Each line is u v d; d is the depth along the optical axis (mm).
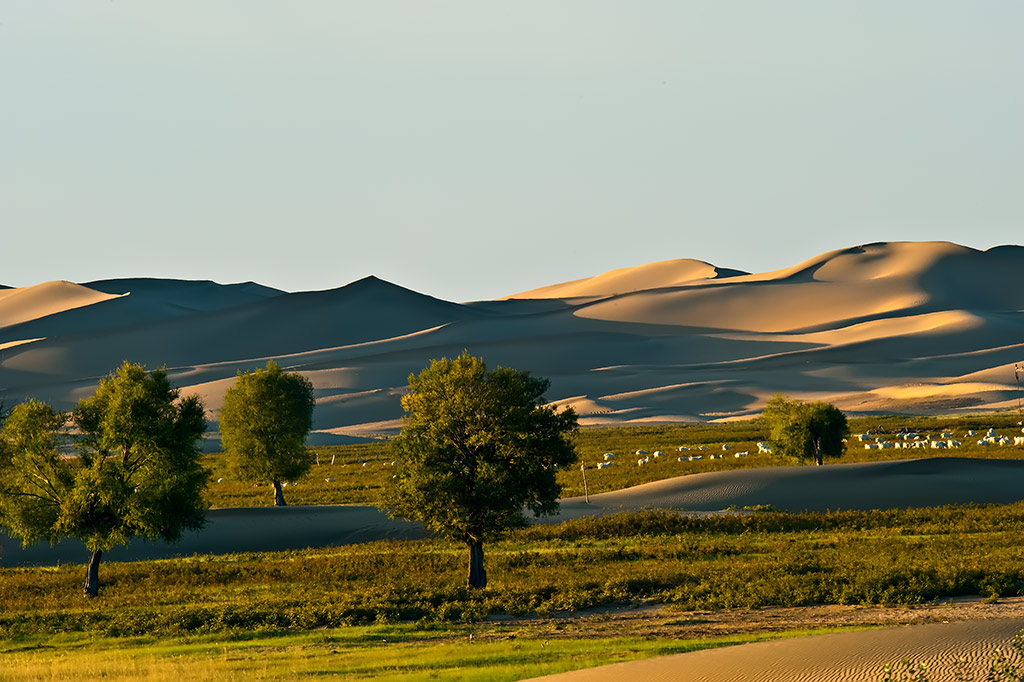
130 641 136250
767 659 87750
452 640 127125
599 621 138625
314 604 157500
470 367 175500
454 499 170875
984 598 142125
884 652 85812
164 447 187250
